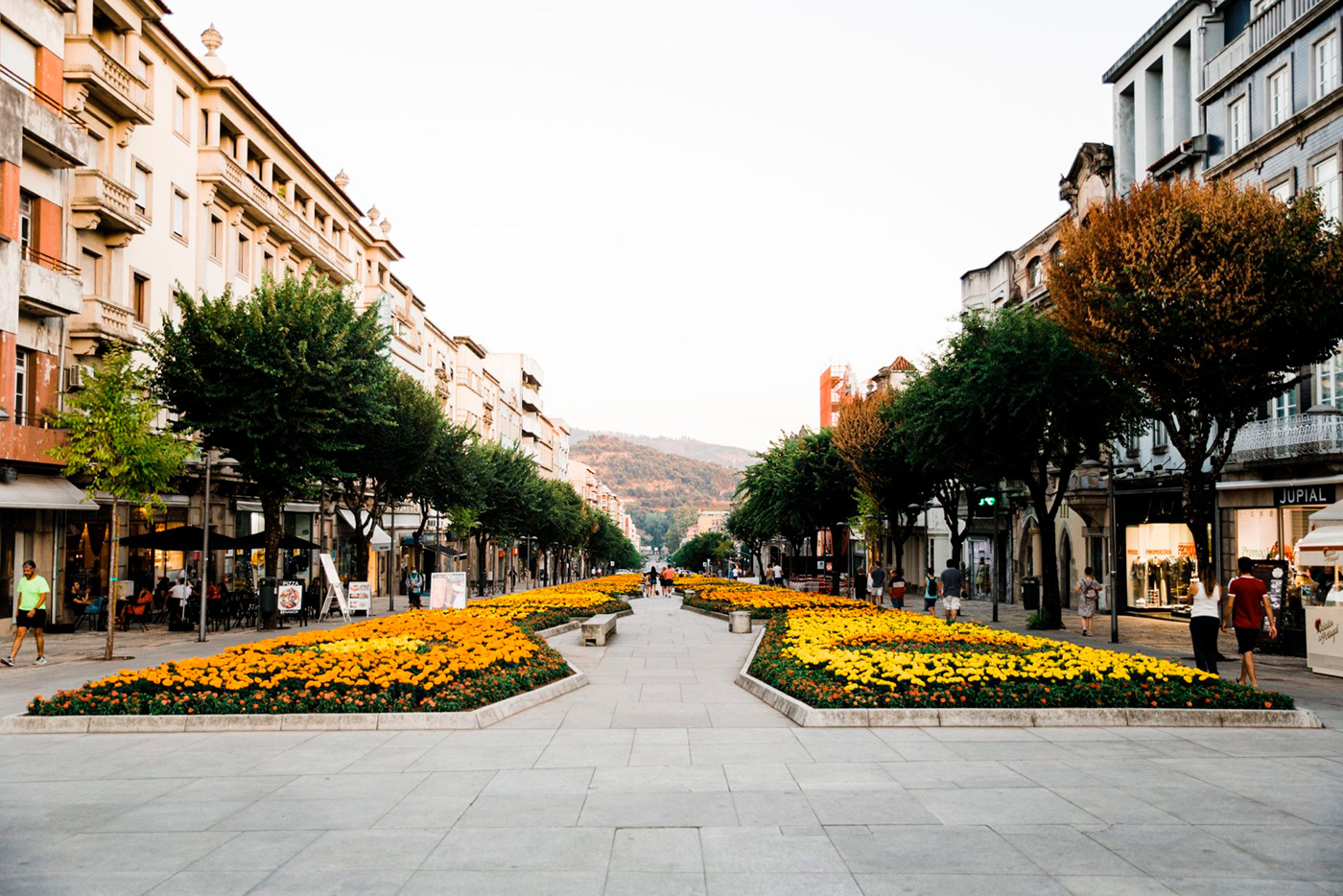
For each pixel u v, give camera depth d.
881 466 35.47
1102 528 33.59
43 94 24.16
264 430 24.73
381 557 56.12
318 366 24.94
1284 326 15.60
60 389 25.53
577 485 161.75
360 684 10.89
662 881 5.32
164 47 30.81
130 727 9.82
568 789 7.39
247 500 36.47
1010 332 23.83
